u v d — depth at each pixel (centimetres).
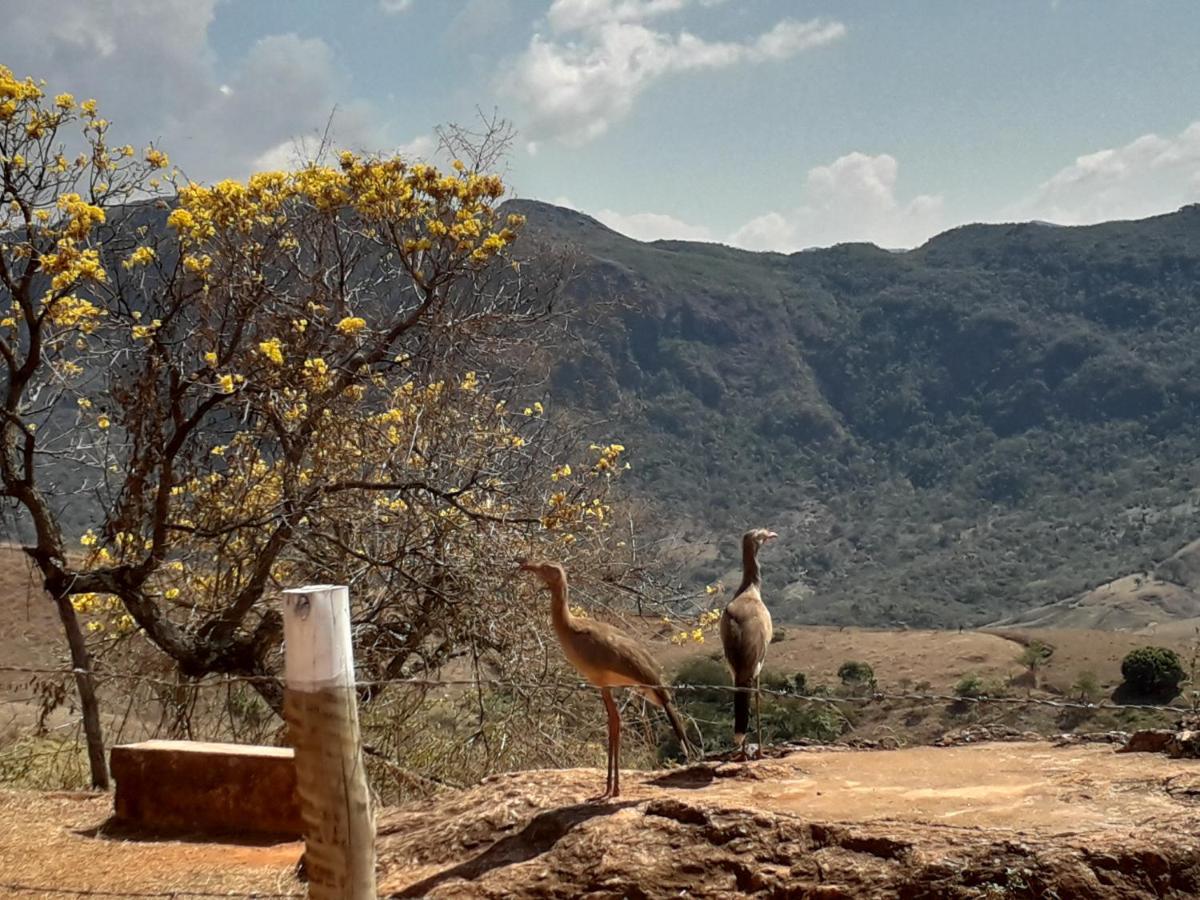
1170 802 530
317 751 475
